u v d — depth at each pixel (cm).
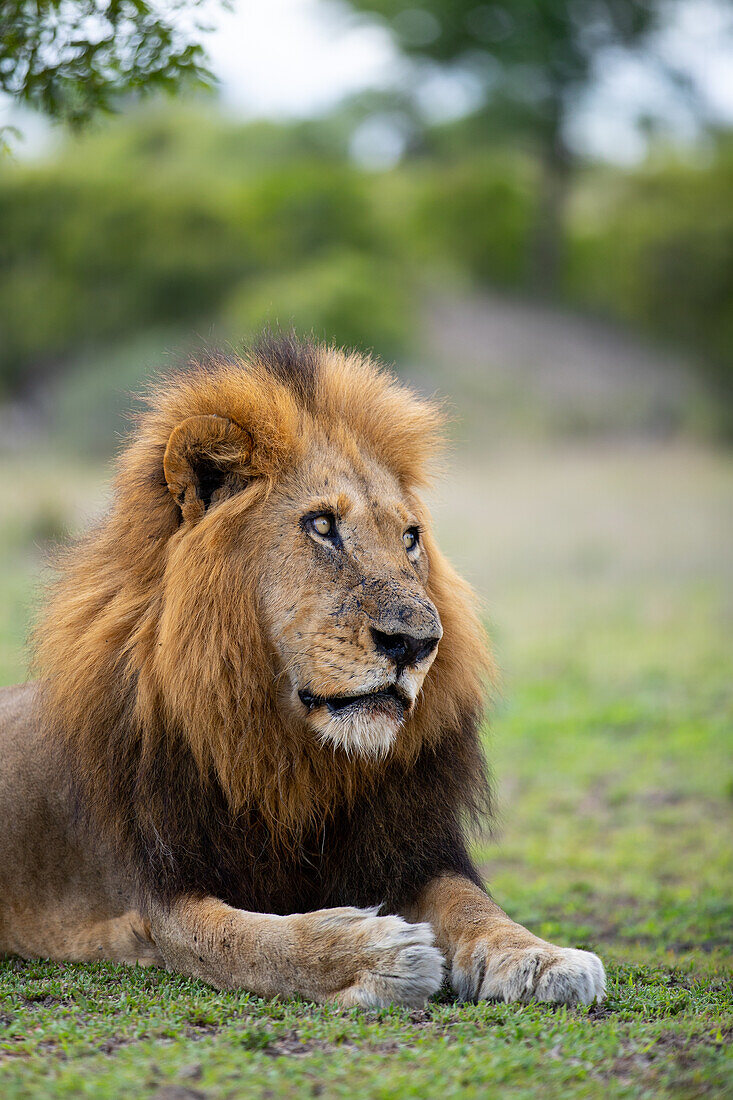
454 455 1075
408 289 8300
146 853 777
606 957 928
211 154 8806
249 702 750
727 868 1303
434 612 741
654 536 3959
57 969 798
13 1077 520
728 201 9269
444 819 820
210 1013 636
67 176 7344
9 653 2119
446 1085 526
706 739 1877
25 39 1054
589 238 9819
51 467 5009
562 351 8162
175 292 7375
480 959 720
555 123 9512
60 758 838
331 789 779
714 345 8812
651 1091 530
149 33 1049
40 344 7069
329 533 768
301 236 8019
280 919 707
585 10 8931
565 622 2848
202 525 766
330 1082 525
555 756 1836
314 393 828
